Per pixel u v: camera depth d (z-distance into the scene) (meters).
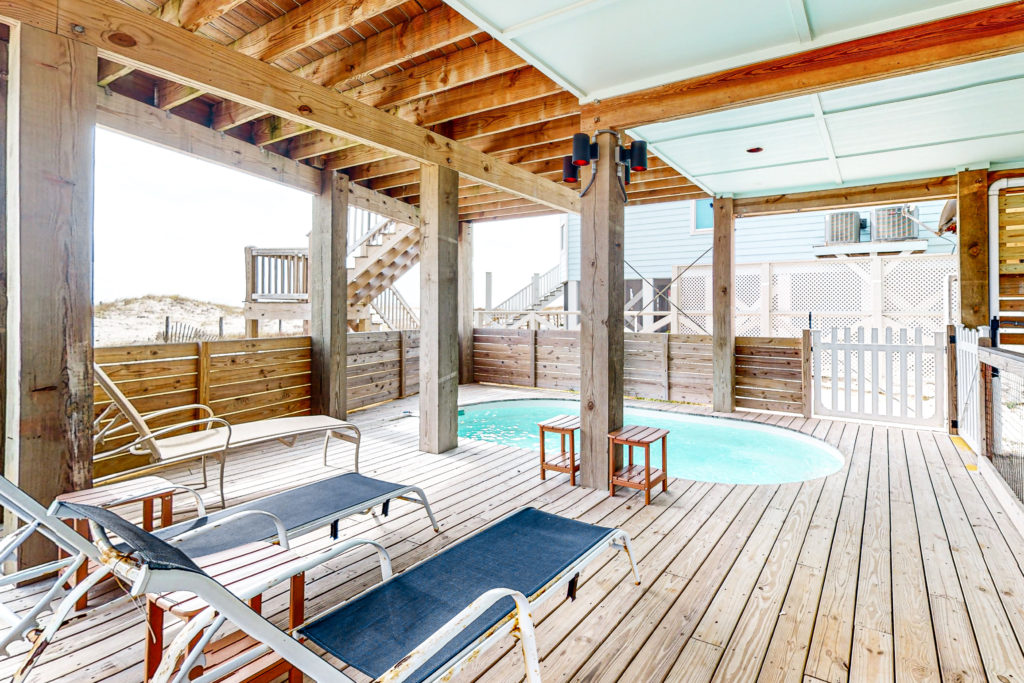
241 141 5.21
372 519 3.39
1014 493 3.37
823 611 2.29
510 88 4.27
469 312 9.78
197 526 2.28
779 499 3.76
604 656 1.99
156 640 1.56
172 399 4.80
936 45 2.88
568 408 8.10
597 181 4.00
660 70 3.59
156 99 4.53
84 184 2.67
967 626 2.17
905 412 6.16
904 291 9.10
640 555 2.85
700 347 7.73
